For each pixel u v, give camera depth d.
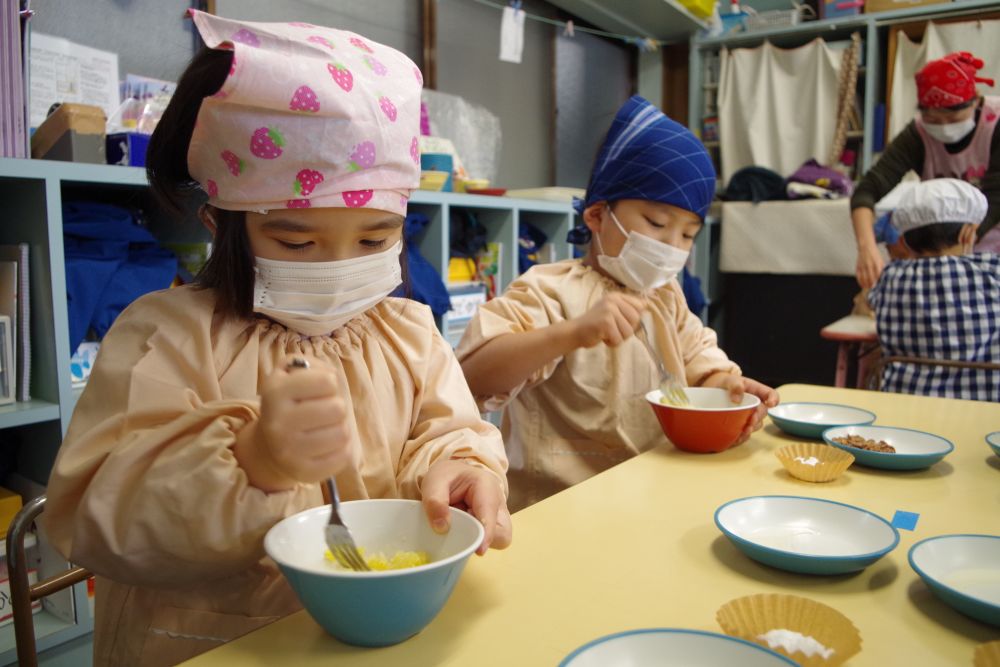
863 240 2.48
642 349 1.22
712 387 1.17
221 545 0.53
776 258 3.79
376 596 0.45
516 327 1.15
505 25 2.73
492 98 3.18
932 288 2.00
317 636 0.50
